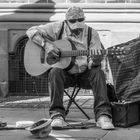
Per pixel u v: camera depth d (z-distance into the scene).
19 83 10.38
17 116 7.74
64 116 6.82
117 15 10.15
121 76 6.95
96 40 7.02
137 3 10.16
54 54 6.85
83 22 6.97
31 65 7.05
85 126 6.68
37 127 6.14
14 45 10.28
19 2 10.37
